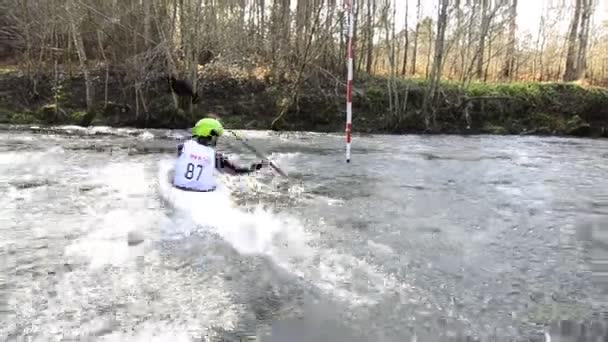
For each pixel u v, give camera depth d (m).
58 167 9.79
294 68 20.72
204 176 6.82
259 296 4.42
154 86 19.78
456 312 4.26
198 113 18.95
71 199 7.37
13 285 4.52
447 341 3.79
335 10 19.75
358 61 21.30
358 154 12.84
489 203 8.05
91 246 5.51
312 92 20.19
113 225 6.20
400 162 11.74
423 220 6.96
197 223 6.32
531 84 21.67
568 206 7.96
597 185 9.62
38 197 7.48
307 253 5.50
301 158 11.90
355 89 20.58
